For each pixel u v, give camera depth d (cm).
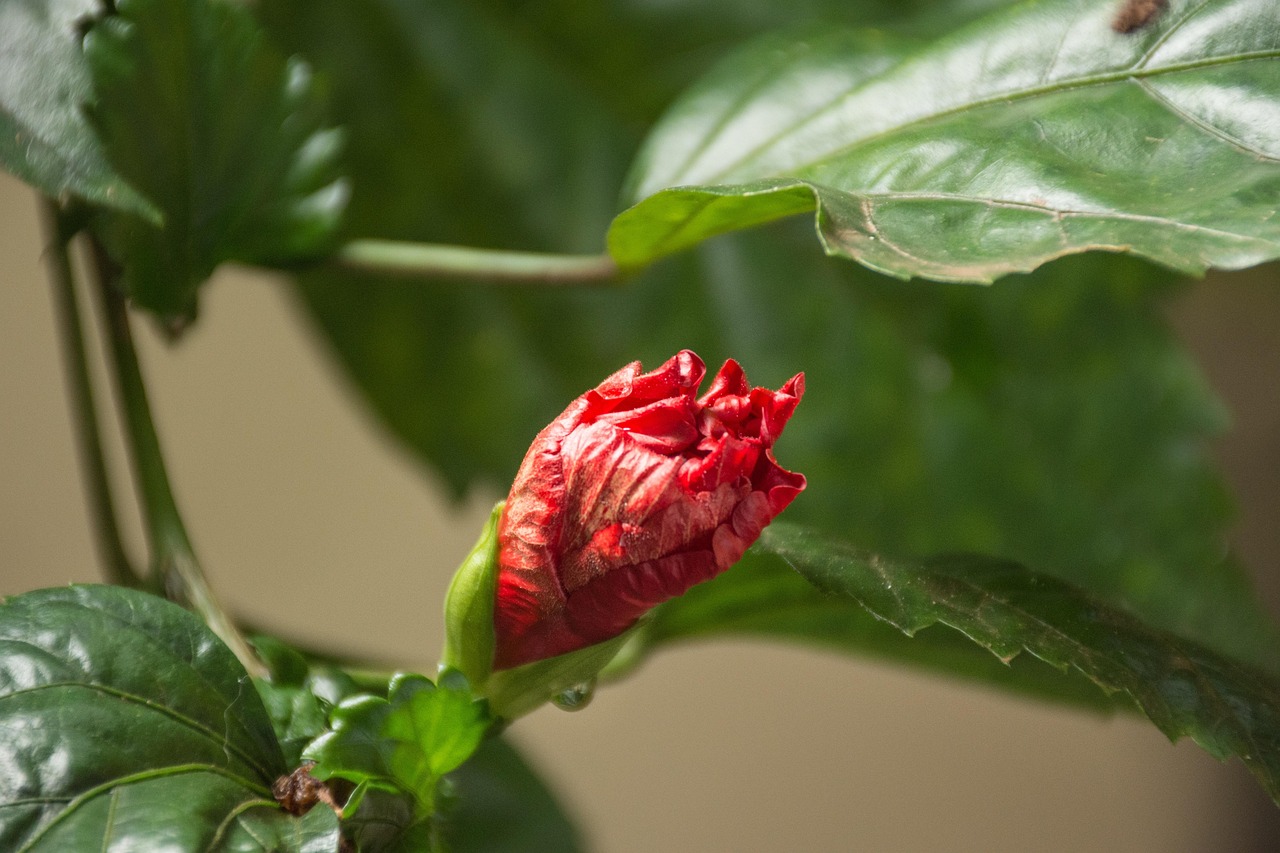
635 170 44
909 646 45
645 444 38
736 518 38
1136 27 40
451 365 56
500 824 48
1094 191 38
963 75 41
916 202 39
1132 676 39
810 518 55
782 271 56
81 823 37
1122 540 54
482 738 40
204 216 43
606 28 55
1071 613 40
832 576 40
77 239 44
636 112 56
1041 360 55
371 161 54
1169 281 54
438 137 55
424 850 39
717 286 56
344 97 53
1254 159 38
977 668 45
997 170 39
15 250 69
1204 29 40
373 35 54
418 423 57
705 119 44
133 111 42
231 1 43
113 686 38
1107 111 40
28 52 39
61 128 39
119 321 43
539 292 56
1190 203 38
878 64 43
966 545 55
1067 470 55
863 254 38
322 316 55
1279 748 39
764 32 54
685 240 41
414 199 55
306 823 38
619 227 41
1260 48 39
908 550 55
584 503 38
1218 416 54
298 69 44
